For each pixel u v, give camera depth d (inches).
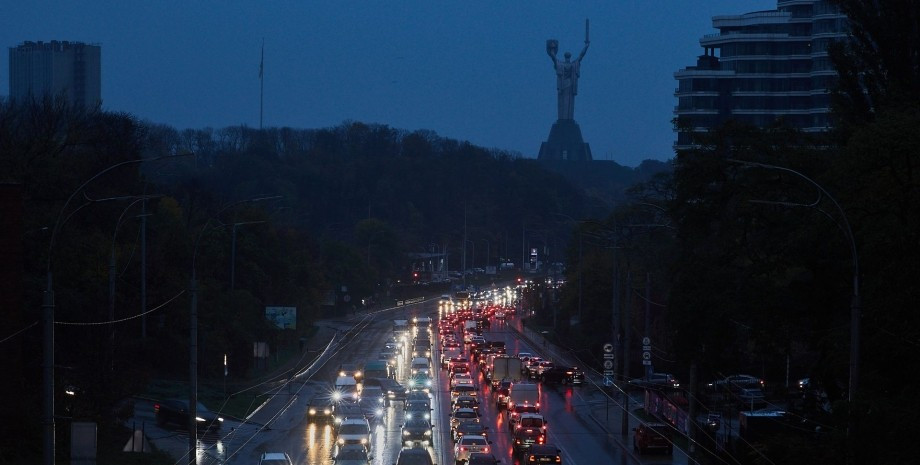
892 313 1786.4
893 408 1647.4
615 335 4121.6
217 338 4266.7
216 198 7313.0
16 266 2389.3
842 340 2034.9
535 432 2787.9
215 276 5073.8
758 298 2416.3
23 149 3791.8
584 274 5772.6
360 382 4178.2
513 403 3447.3
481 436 2593.5
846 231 1715.1
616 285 4160.9
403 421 3395.7
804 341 2465.6
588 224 6127.0
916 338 1784.0
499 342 5836.6
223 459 2578.7
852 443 1656.0
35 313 2938.0
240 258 5334.6
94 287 3233.3
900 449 1624.0
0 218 2381.9
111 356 2632.9
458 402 3550.7
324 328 7155.5
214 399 3624.5
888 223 1840.6
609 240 5615.2
